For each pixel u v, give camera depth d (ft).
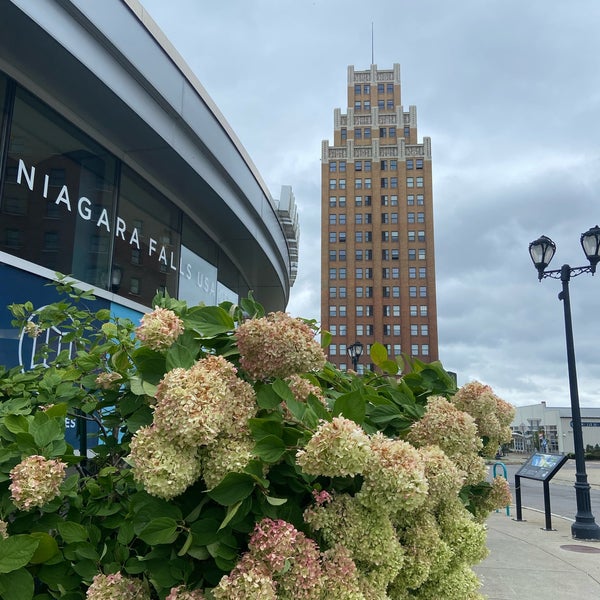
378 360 11.89
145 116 20.58
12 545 5.68
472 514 10.55
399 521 7.55
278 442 6.15
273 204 38.47
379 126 330.54
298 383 7.59
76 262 20.24
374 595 6.15
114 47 18.04
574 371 32.71
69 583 6.52
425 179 319.27
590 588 19.19
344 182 324.80
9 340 16.25
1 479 6.53
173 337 6.92
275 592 5.52
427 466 7.45
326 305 310.04
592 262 32.76
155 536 5.79
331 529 6.28
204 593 5.85
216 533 5.92
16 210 17.74
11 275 17.02
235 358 7.48
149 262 25.45
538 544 27.76
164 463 5.57
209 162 26.32
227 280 40.01
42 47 16.29
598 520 41.91
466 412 9.95
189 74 23.13
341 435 5.67
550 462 34.78
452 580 8.09
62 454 6.85
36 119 18.76
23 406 8.02
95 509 7.16
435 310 303.27
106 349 8.98
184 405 5.64
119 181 23.08
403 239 312.50
